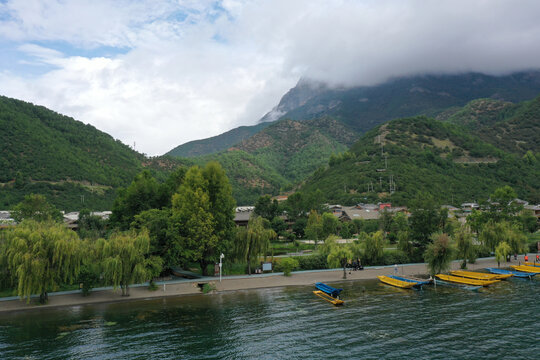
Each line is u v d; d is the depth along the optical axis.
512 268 73.38
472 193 177.38
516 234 82.19
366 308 46.84
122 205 76.75
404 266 76.12
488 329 39.06
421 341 35.91
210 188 65.06
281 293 54.78
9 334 37.59
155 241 57.69
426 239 81.06
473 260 77.50
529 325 40.12
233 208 67.31
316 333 38.12
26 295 45.69
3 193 145.25
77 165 191.38
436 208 82.50
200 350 34.09
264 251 66.19
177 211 63.16
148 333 38.03
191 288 56.47
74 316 43.38
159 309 46.38
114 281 49.16
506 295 53.09
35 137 193.00
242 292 55.38
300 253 86.12
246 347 34.72
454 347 34.44
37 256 45.44
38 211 100.12
